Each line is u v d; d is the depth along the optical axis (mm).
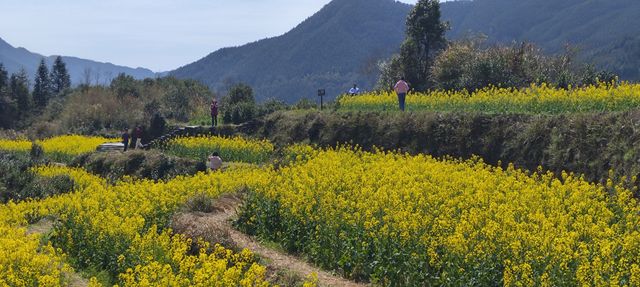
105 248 14797
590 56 169125
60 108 78562
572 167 19078
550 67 40375
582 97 21453
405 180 17688
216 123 37406
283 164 26703
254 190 18344
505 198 15180
